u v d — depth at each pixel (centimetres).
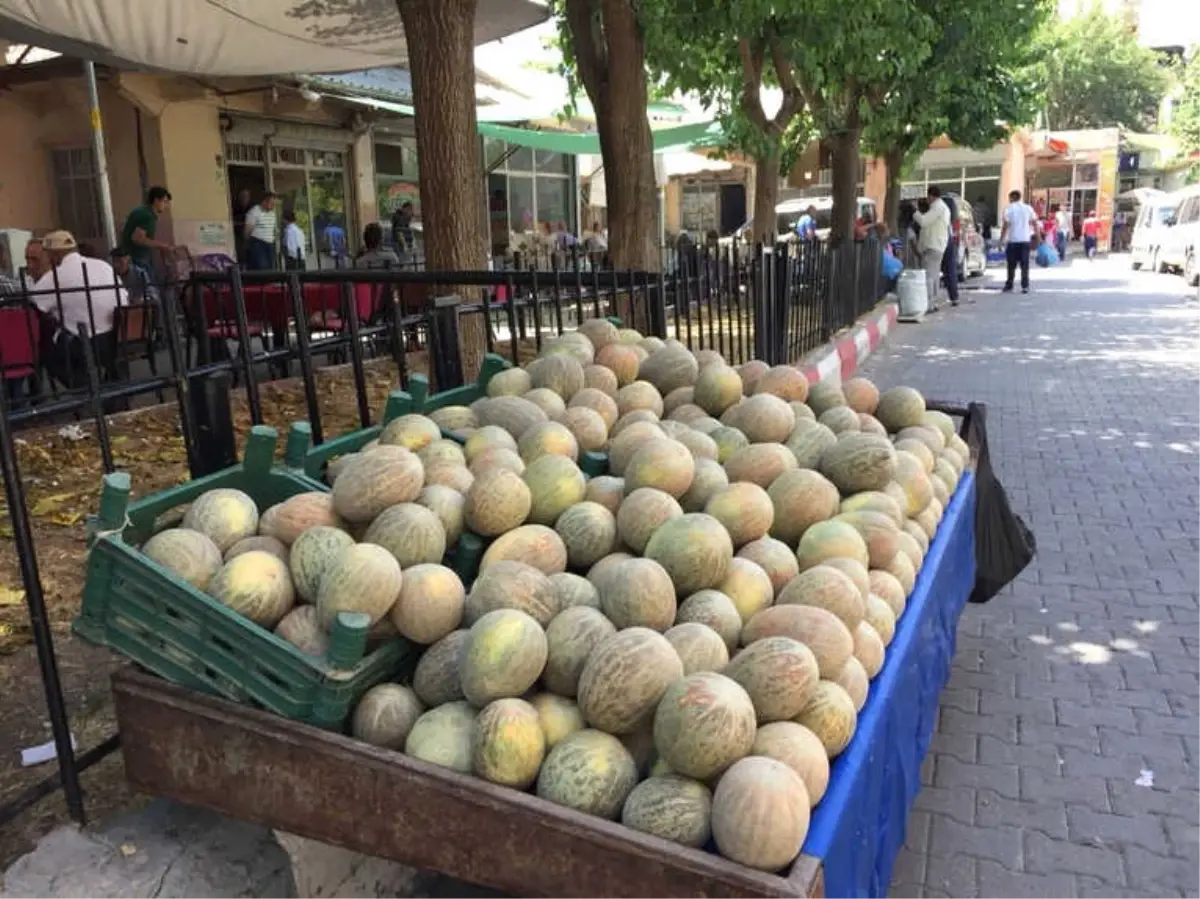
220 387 333
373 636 239
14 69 1409
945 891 320
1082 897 316
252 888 253
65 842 259
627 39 921
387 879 291
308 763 216
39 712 336
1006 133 2270
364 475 263
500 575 243
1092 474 781
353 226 1919
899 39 1295
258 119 1661
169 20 977
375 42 1091
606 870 191
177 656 231
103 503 232
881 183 4062
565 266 1389
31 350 731
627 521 281
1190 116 4906
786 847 183
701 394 389
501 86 1661
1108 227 4731
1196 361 1290
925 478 362
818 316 1174
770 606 266
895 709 265
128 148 1503
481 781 204
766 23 1191
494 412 346
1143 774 381
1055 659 477
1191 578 569
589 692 214
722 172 3025
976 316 1895
